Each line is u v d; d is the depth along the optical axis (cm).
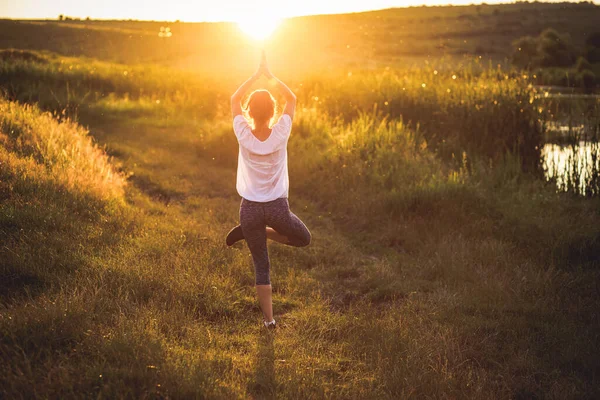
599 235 572
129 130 1260
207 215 666
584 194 764
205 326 375
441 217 650
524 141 984
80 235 471
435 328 395
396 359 342
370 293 473
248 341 363
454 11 11188
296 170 882
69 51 3766
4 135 646
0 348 280
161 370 282
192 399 268
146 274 423
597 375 337
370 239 639
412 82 1328
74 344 304
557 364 350
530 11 9688
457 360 349
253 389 301
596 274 500
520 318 410
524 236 599
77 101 1504
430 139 1052
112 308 358
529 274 498
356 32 7894
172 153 1066
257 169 350
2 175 538
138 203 668
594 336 383
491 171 834
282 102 1404
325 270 527
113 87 1908
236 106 365
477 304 440
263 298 378
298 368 325
